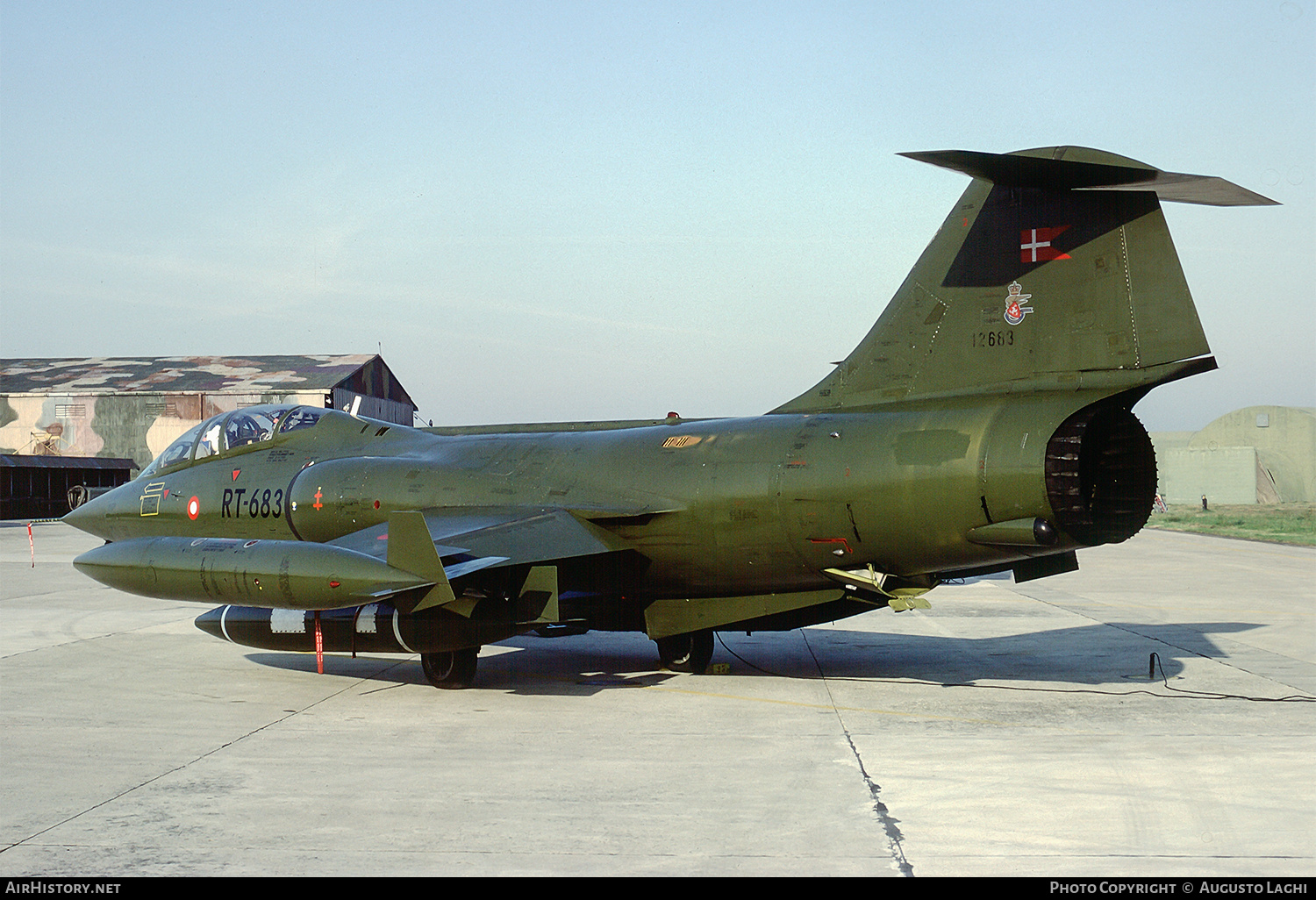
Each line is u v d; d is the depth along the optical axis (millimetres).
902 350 9109
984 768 6438
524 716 8102
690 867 4754
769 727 7652
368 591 8039
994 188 8664
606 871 4703
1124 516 8344
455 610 8805
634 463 9711
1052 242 8391
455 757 6805
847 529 8500
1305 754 6770
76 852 5004
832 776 6273
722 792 5953
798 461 8758
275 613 9664
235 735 7469
